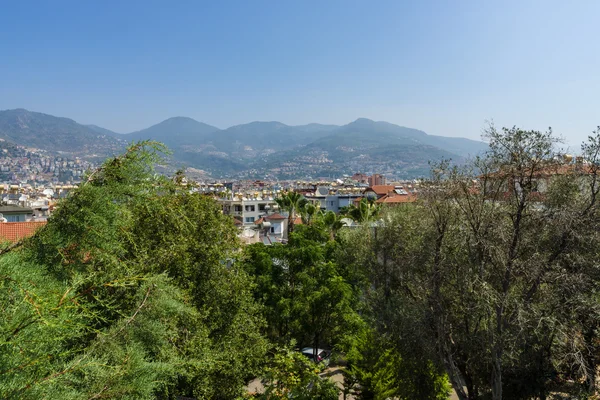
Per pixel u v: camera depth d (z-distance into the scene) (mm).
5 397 4184
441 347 17094
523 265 15234
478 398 19141
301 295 24469
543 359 16953
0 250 5941
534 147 15570
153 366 5910
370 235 22578
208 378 13828
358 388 19781
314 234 32375
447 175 17469
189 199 18438
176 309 7336
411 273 18625
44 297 4852
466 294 16203
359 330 21250
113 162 7004
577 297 14648
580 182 17109
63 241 6242
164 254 15031
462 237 16438
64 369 4812
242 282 18562
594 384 15242
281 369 11383
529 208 16812
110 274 6836
